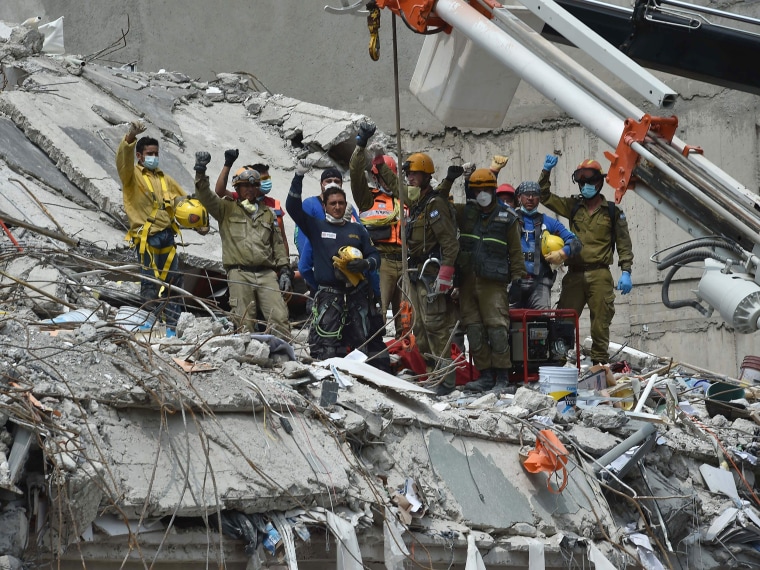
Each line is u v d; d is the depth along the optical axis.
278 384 19.22
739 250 19.52
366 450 19.91
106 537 14.77
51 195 36.41
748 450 28.55
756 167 56.03
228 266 28.72
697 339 55.84
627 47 26.25
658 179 20.64
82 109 42.53
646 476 25.53
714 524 26.17
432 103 27.19
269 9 69.88
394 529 18.41
